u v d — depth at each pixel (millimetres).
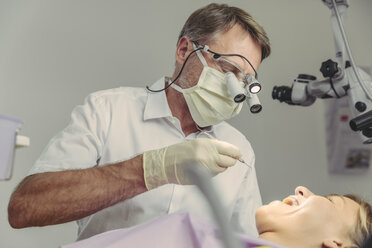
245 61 1653
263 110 2818
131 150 1730
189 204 1731
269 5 2945
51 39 2549
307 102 1908
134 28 2705
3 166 880
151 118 1785
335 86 1793
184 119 1828
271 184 2734
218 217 716
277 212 1420
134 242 1144
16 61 2469
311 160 2803
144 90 1938
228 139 1952
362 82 1718
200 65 1677
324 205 1419
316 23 2984
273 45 2898
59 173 1396
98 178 1385
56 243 2396
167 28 2756
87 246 1165
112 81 2617
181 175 1352
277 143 2789
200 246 1188
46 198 1341
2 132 878
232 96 1592
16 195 1360
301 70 2910
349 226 1414
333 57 2957
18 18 2512
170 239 1167
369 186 2820
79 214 1377
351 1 3031
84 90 2561
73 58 2570
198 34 1723
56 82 2518
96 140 1667
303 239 1371
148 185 1397
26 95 2457
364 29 3012
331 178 2803
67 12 2602
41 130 2453
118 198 1400
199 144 1393
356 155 2822
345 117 2828
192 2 2816
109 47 2643
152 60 2701
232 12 1748
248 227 1832
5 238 2303
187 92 1690
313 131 2838
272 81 2863
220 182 1815
